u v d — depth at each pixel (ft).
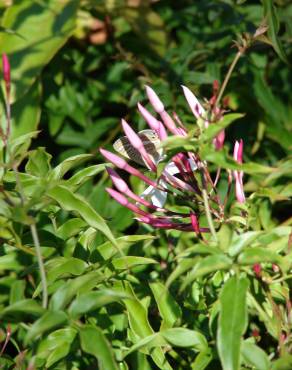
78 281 1.77
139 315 1.90
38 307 1.75
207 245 1.76
